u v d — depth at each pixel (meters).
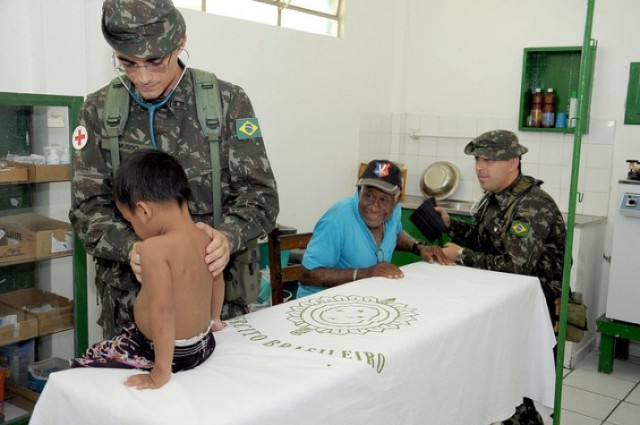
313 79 3.99
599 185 3.91
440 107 4.61
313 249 2.12
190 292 1.14
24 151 2.64
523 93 4.09
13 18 2.60
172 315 1.09
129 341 1.22
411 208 4.26
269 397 1.06
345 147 4.34
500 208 2.37
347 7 4.20
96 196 1.49
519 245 2.21
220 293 1.35
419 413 1.45
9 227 2.54
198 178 1.51
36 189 2.65
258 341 1.37
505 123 4.32
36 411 1.13
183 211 1.18
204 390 1.08
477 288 1.87
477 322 1.65
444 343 1.51
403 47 4.67
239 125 1.53
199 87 1.53
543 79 4.11
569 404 3.09
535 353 2.04
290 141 3.88
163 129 1.50
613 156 3.84
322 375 1.17
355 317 1.56
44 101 2.38
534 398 2.06
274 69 3.69
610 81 3.81
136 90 1.50
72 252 2.61
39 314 2.57
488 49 4.35
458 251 2.27
